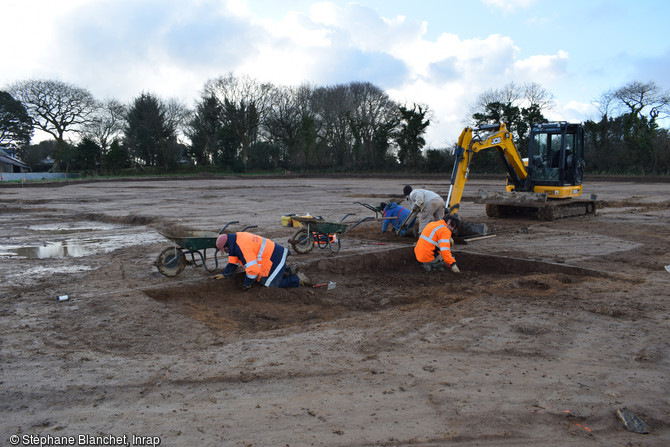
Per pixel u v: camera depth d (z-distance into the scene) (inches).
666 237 478.0
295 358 181.8
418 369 169.9
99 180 1820.9
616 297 258.4
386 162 2268.7
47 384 161.0
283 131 2481.5
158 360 181.5
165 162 2331.4
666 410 141.0
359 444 124.0
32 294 274.2
